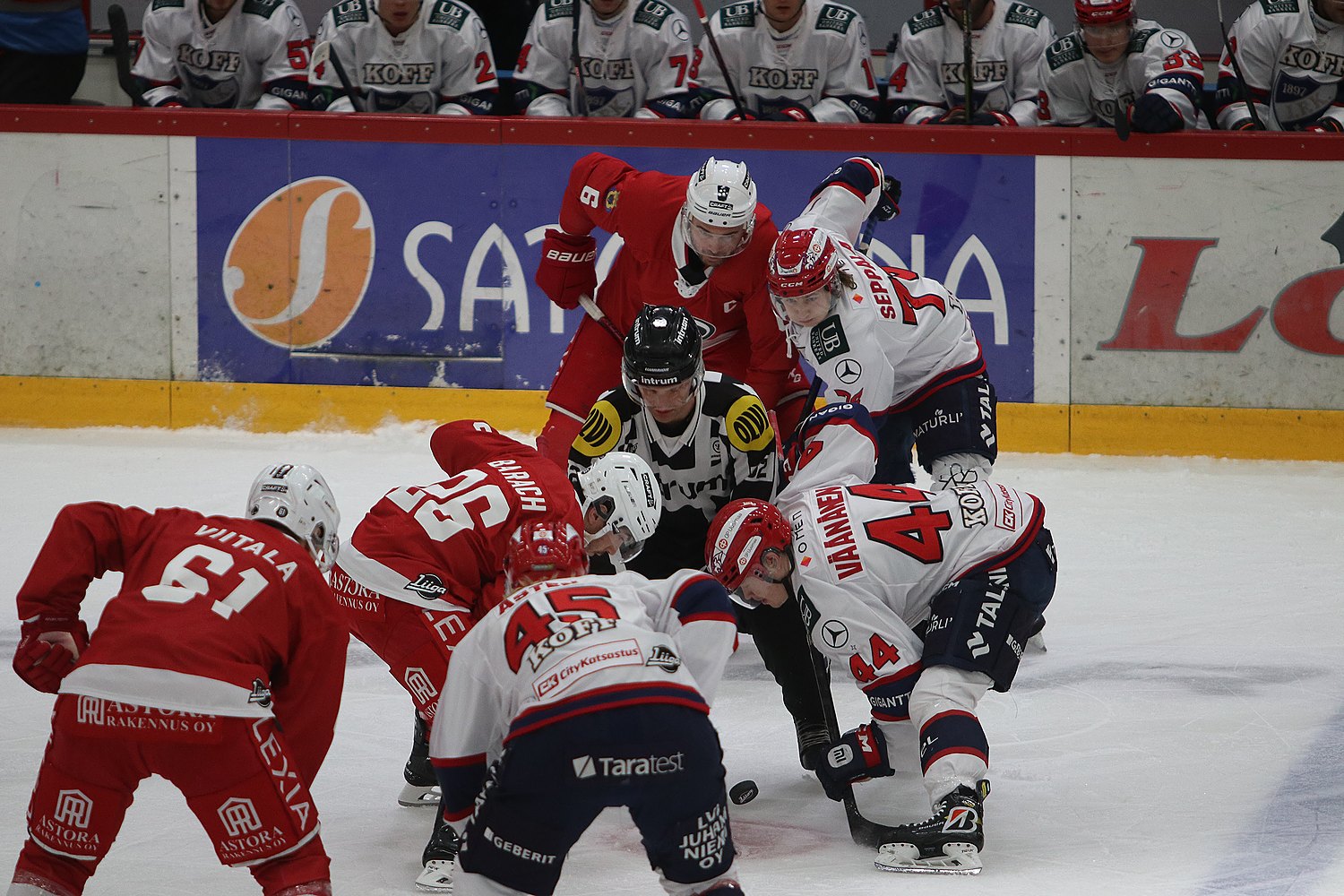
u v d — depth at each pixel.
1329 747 12.04
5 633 14.75
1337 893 9.25
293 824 8.17
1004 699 13.41
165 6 24.84
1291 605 16.08
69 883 8.28
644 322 11.48
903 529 10.10
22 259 23.95
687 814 7.70
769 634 11.38
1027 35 24.83
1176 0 29.41
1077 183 23.27
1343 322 23.17
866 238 17.03
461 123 23.58
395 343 24.03
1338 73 24.08
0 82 24.36
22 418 24.20
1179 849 10.05
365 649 15.02
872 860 9.97
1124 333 23.45
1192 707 13.08
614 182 15.55
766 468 12.16
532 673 7.73
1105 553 18.20
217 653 8.01
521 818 7.59
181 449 22.70
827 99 24.69
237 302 23.95
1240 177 23.02
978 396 15.17
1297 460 23.41
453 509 9.96
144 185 23.75
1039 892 9.30
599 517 10.34
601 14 24.52
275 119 23.58
